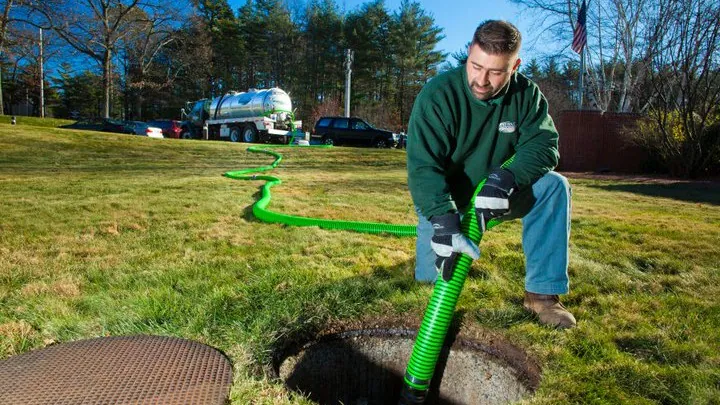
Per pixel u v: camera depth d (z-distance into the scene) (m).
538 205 2.12
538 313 2.18
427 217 1.82
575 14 19.08
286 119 20.14
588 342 1.92
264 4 49.38
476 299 2.38
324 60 49.09
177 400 1.54
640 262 3.21
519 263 3.02
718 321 2.17
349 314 2.19
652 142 12.04
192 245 3.38
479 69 1.70
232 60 47.62
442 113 1.88
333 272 2.75
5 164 9.95
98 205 4.89
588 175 12.20
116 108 57.06
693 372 1.71
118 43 33.56
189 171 9.43
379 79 48.75
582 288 2.59
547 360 1.81
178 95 48.00
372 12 46.56
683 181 10.35
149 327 2.03
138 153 12.95
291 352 2.05
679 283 2.73
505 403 1.97
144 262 2.94
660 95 11.55
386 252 3.26
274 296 2.34
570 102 29.06
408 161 1.91
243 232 3.83
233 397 1.56
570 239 3.88
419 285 2.55
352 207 5.38
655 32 11.78
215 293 2.35
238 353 1.83
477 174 2.15
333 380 2.19
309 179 8.53
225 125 21.00
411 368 1.80
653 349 1.88
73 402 1.52
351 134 20.23
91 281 2.57
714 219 4.97
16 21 28.11
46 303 2.21
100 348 1.87
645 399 1.56
